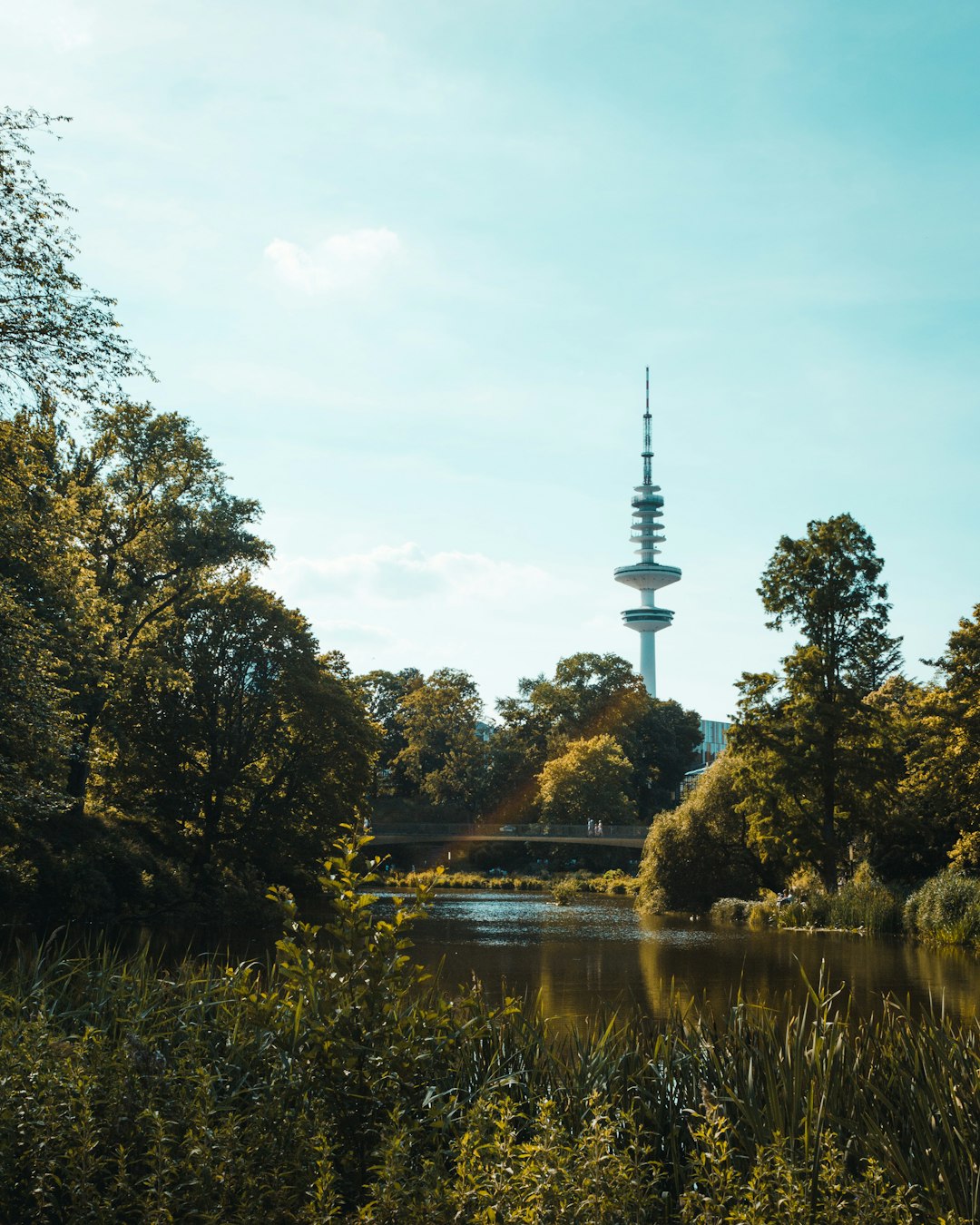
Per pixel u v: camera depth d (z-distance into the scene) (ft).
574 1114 25.31
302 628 159.63
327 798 156.66
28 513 77.56
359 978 24.40
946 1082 24.97
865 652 147.13
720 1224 18.35
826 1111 24.21
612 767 300.40
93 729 128.88
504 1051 29.50
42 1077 21.49
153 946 95.86
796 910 130.21
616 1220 18.07
